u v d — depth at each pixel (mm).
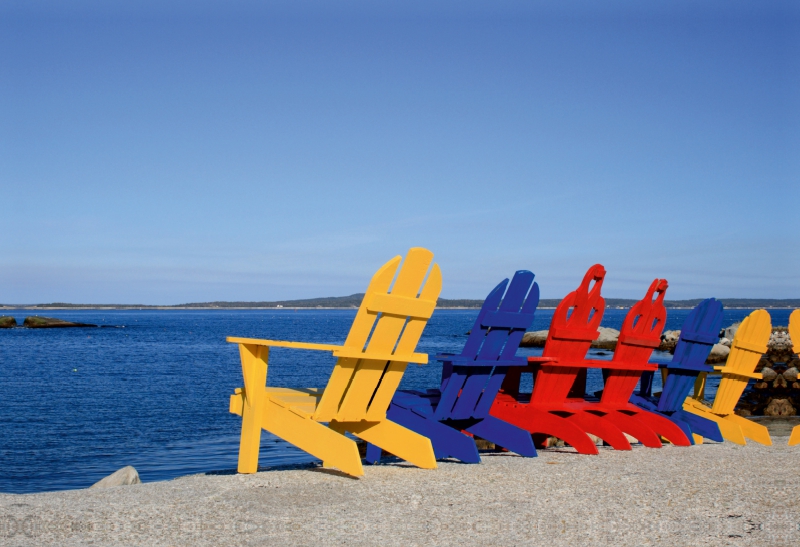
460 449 6367
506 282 6660
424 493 5055
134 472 8000
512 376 7953
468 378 6668
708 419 8586
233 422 17250
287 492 5031
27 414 19109
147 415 18734
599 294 7438
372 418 6168
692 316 8367
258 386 5902
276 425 5902
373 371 5848
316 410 5695
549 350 7070
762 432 8688
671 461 6668
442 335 92062
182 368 38000
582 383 8633
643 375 8836
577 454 7211
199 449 13461
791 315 8000
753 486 5465
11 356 48188
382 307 5559
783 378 18391
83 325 123938
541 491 5184
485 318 6492
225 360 45156
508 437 6949
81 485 10625
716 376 30047
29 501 4742
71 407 20703
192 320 191125
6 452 13328
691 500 4965
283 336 81875
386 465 6301
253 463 5863
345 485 5281
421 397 6918
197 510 4504
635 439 8625
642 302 7883
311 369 38250
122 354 51531
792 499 5023
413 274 5711
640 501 4918
